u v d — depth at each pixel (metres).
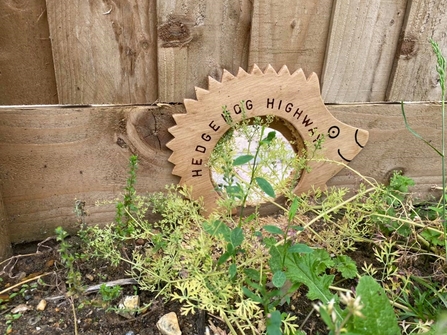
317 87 0.46
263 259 0.43
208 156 0.47
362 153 0.53
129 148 0.46
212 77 0.44
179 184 0.48
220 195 0.50
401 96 0.50
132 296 0.41
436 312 0.40
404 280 0.41
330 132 0.49
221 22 0.42
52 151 0.44
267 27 0.42
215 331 0.39
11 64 0.40
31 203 0.46
